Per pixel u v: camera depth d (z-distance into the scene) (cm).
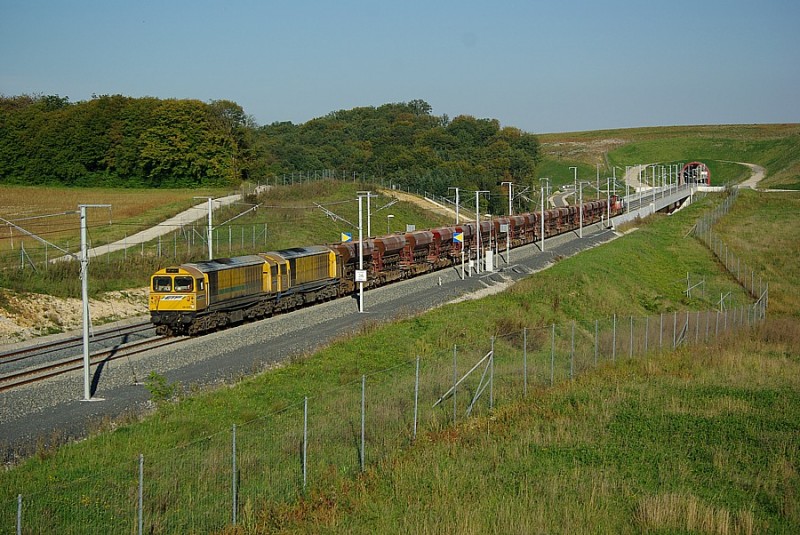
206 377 2916
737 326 4575
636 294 5956
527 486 1833
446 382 2752
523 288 5147
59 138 10944
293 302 4828
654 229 9481
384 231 9150
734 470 2027
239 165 11719
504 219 8288
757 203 11969
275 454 1953
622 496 1819
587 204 10762
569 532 1578
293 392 2642
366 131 17188
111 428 2239
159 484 1700
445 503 1711
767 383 3100
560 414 2539
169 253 6144
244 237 7294
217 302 4003
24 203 8712
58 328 4153
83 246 2719
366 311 4638
